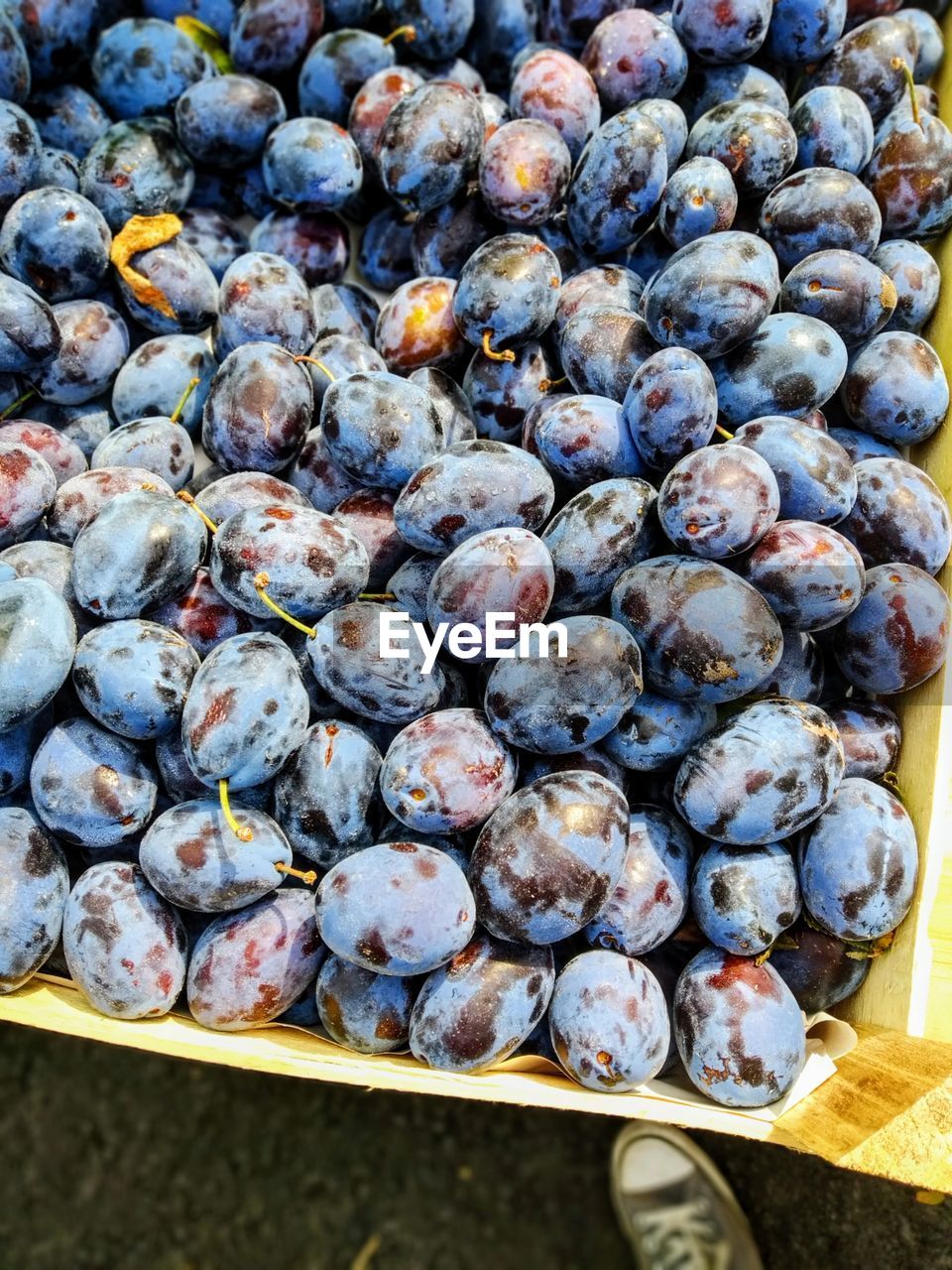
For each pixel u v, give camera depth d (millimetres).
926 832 279
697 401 265
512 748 265
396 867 239
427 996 249
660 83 331
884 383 302
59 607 256
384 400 282
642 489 274
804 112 321
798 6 321
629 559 270
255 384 294
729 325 273
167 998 253
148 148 331
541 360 322
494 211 321
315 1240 392
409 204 325
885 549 292
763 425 278
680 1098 257
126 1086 406
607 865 244
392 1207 395
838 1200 374
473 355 332
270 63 350
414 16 340
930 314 325
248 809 259
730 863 263
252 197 362
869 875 259
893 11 350
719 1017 252
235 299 310
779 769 251
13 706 245
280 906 257
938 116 348
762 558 266
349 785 263
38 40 335
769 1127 247
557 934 243
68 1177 398
